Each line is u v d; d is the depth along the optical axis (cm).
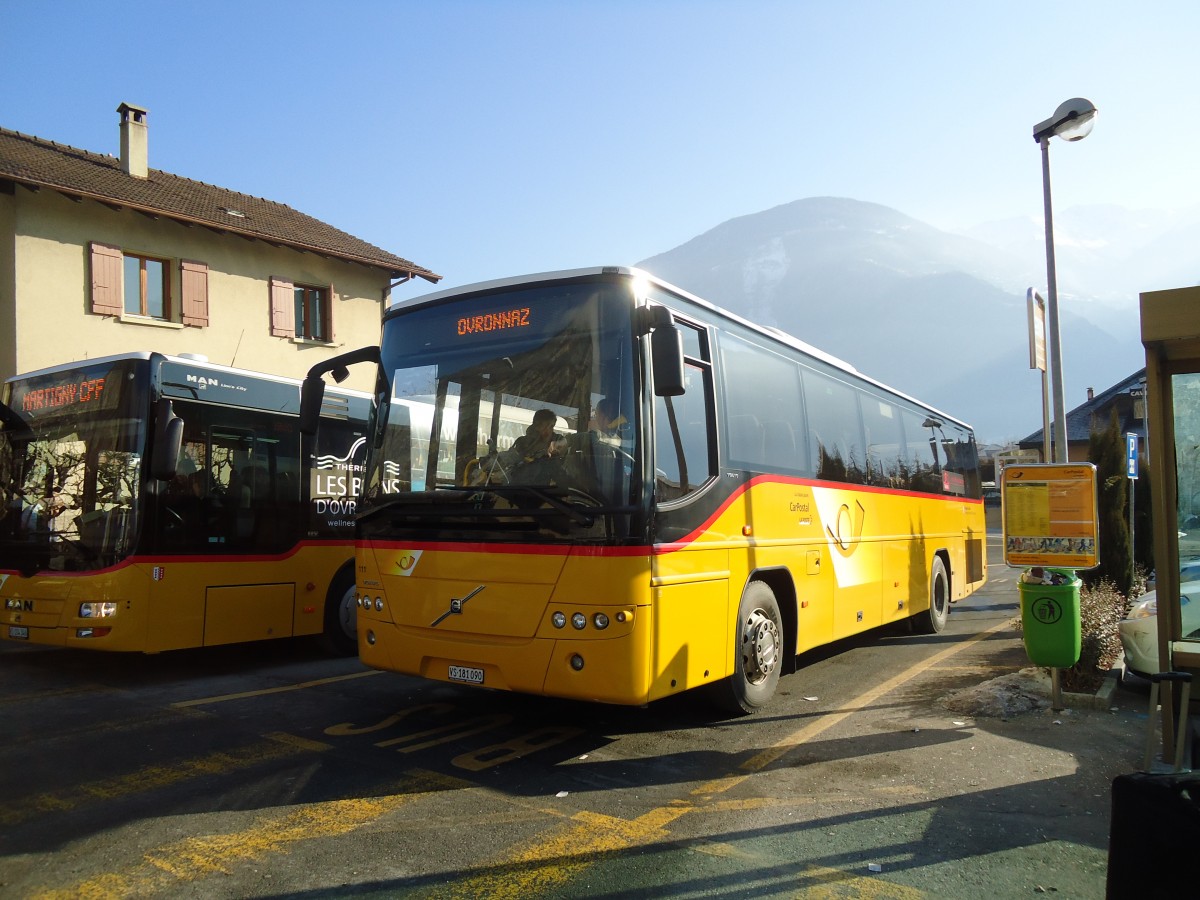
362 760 584
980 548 1537
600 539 548
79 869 411
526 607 566
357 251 2409
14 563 885
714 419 668
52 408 912
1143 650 773
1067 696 709
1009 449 5206
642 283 609
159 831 457
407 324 677
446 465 625
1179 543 581
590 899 380
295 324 2253
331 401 1048
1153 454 570
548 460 583
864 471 991
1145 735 630
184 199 2144
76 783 536
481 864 416
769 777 550
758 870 411
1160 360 577
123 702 762
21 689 823
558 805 498
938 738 634
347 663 974
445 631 603
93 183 1911
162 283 1997
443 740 636
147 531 834
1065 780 538
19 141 2045
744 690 687
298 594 971
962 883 398
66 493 873
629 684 538
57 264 1780
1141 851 286
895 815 482
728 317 729
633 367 573
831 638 857
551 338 607
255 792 520
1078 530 684
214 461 905
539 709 732
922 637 1177
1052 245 993
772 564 733
